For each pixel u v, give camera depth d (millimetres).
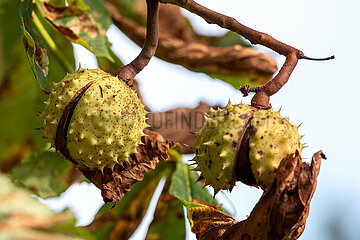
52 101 599
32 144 695
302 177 567
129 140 601
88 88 594
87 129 591
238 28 610
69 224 499
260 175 581
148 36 614
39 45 656
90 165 601
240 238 580
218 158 587
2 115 688
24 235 490
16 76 685
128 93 602
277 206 567
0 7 673
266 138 582
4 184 507
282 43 612
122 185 624
